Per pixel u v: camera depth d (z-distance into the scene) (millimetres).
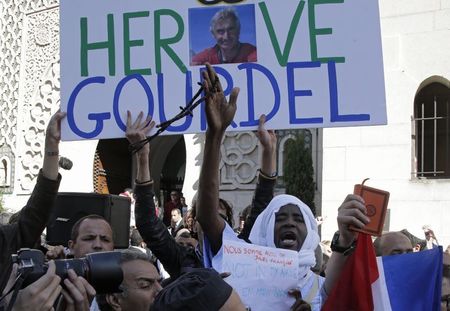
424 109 10148
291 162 10578
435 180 9555
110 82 3385
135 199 3357
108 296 2510
